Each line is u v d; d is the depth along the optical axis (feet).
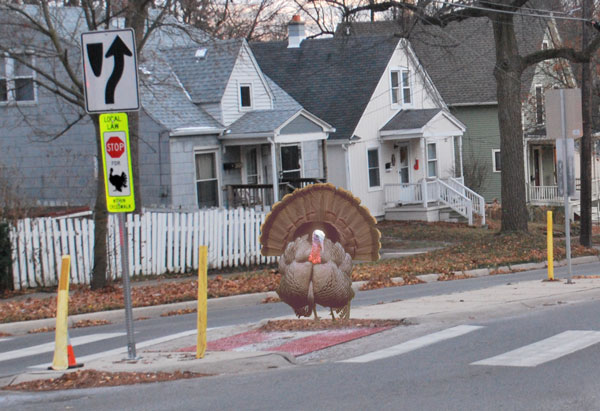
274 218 43.09
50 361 42.68
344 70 142.82
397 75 145.28
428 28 136.98
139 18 71.51
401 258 93.81
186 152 106.32
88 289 72.90
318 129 119.55
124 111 35.81
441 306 51.06
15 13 77.92
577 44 147.95
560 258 93.40
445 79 170.71
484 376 31.65
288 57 148.56
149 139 104.47
